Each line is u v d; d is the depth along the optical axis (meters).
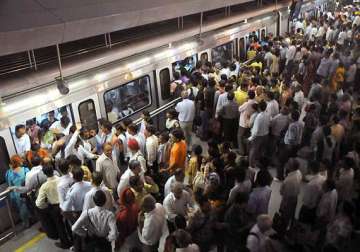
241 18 11.36
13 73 5.96
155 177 6.25
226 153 5.77
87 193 4.69
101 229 4.43
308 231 5.28
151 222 4.35
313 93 8.61
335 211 5.13
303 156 6.91
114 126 7.41
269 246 4.10
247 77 9.00
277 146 7.46
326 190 4.97
